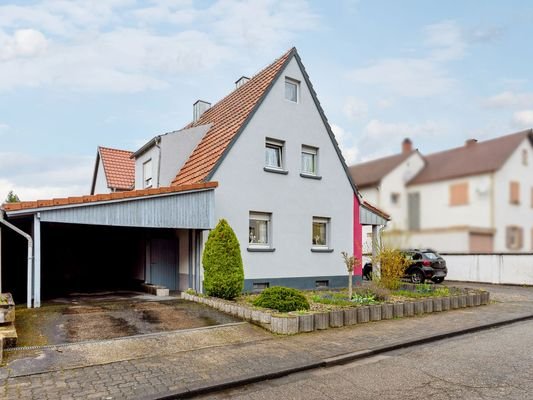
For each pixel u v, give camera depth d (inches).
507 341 348.8
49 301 476.4
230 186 555.8
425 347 325.7
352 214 702.5
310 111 661.3
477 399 213.5
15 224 533.6
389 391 226.2
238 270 478.0
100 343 299.3
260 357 279.7
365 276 868.6
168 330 341.1
